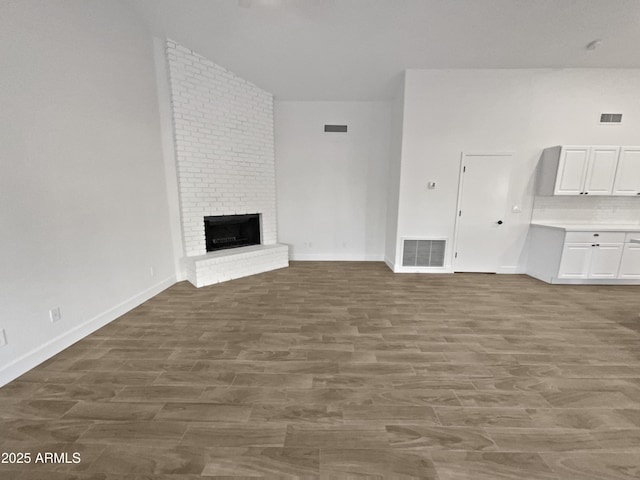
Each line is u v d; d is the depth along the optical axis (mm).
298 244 5383
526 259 4398
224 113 4066
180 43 3484
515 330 2588
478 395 1731
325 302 3238
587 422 1521
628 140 4031
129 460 1285
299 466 1264
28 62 1931
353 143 5043
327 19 3076
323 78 4219
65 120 2221
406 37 3350
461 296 3443
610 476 1221
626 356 2168
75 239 2326
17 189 1872
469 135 4145
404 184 4309
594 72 3908
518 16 3018
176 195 3766
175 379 1859
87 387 1769
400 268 4539
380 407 1623
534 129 4078
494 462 1286
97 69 2539
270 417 1545
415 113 4117
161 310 2984
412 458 1305
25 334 1929
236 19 3092
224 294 3469
